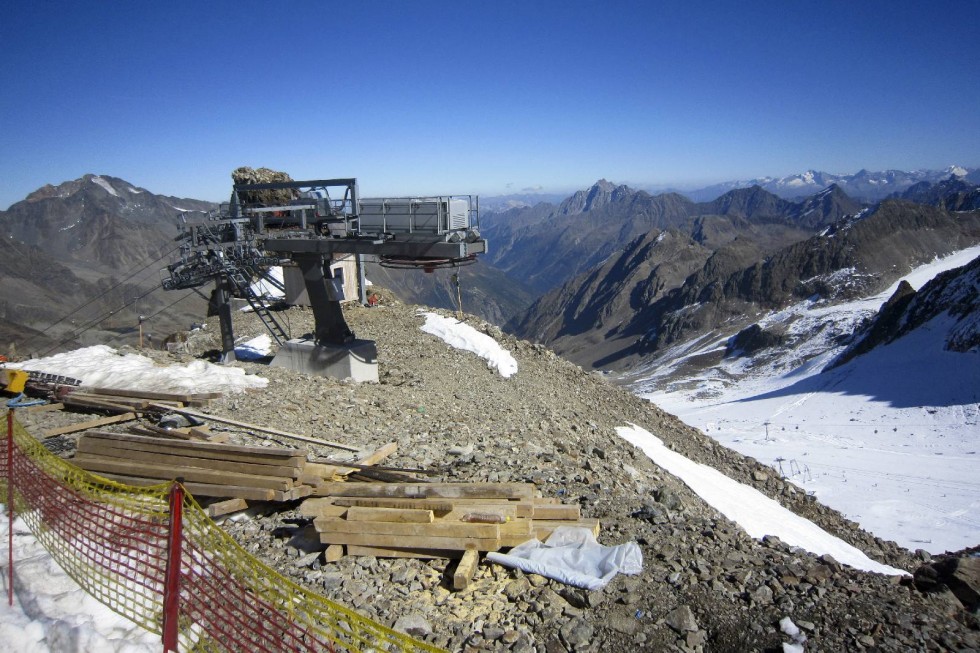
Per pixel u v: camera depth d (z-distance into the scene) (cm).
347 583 761
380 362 2512
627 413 2753
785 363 18875
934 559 1936
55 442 1259
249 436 1302
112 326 14538
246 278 2323
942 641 673
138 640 670
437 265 1830
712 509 1731
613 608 713
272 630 634
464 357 2669
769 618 706
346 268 3369
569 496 1052
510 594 734
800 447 8706
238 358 2514
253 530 908
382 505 876
